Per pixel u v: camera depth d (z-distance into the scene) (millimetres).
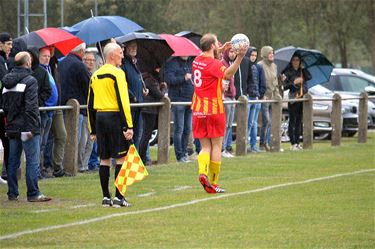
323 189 41281
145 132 50406
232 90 56281
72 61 46938
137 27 51062
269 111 61500
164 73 53125
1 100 40500
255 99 58906
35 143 37562
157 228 31703
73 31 50406
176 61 52500
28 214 34500
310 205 36656
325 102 74188
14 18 122125
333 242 29391
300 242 29375
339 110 66500
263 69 60375
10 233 30844
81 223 32594
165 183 43312
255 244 29047
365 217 33969
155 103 49875
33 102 37156
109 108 35875
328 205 36688
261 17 122875
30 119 37156
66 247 28500
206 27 128375
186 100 52625
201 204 36844
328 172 48125
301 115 63062
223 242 29328
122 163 36562
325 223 32719
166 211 35188
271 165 51156
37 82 40844
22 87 37062
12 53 41938
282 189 41219
